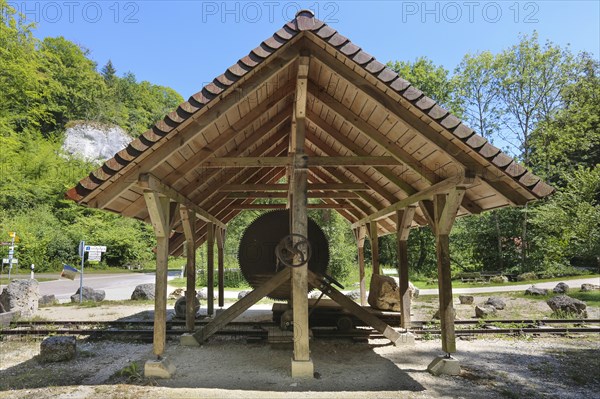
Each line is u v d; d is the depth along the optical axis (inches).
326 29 181.9
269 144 315.3
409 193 265.7
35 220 1320.1
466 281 855.7
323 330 307.6
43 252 1212.5
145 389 187.6
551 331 318.7
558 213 812.6
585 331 320.5
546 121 1068.5
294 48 185.8
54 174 1557.6
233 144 256.8
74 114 2276.1
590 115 1040.8
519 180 175.8
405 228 294.5
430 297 590.9
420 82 1127.6
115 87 2775.6
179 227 351.6
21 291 405.4
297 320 207.8
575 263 978.1
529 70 1087.0
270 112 255.6
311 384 195.9
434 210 223.0
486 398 177.5
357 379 205.0
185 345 277.4
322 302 326.6
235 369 222.2
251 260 340.2
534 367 229.0
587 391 188.1
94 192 177.3
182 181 244.4
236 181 375.6
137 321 355.9
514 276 873.5
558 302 407.2
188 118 176.1
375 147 247.4
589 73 1165.7
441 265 215.5
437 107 176.4
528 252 1026.1
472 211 238.1
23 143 1681.8
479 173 182.2
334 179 406.9
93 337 306.7
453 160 182.5
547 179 1046.4
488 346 282.8
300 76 188.9
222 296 467.8
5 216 1267.2
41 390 186.7
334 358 248.8
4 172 1386.6
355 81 183.9
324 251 339.3
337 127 263.4
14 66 1571.1
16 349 275.3
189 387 190.9
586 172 840.9
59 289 765.3
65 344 244.5
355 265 973.2
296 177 212.1
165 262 213.8
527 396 181.0
